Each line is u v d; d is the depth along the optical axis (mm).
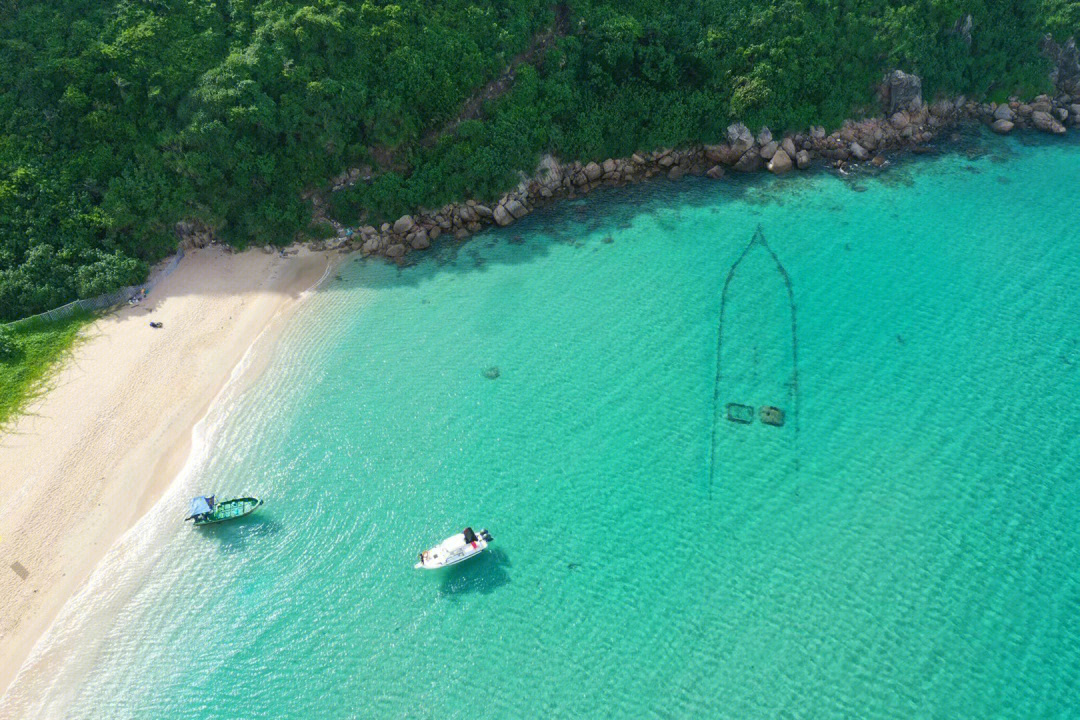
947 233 49500
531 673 28938
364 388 41281
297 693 28828
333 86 48938
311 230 51406
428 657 29719
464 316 45781
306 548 33750
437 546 32750
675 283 47031
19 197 45875
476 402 40125
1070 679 27375
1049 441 35812
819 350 41531
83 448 37750
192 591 32188
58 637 30625
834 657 28422
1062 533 32031
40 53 48156
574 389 40469
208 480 36656
